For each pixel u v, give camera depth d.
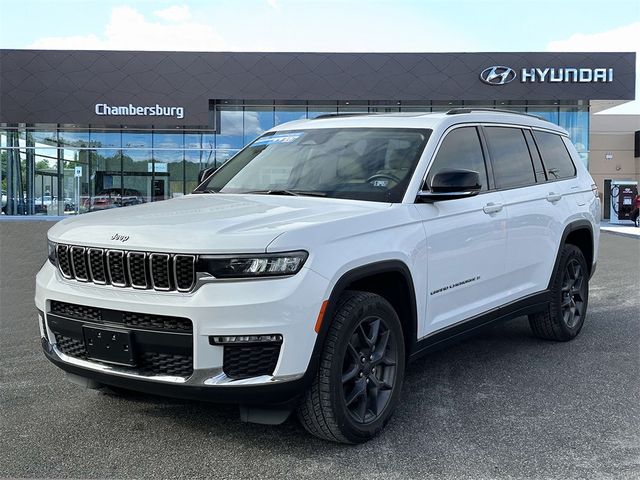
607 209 26.77
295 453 3.37
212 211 3.68
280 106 25.77
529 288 5.14
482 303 4.57
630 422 3.79
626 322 6.54
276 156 4.74
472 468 3.19
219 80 24.64
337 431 3.31
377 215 3.64
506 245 4.75
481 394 4.30
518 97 24.42
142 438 3.57
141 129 26.20
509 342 5.74
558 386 4.46
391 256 3.58
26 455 3.34
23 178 26.53
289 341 3.06
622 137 33.66
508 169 5.05
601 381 4.58
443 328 4.16
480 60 24.36
